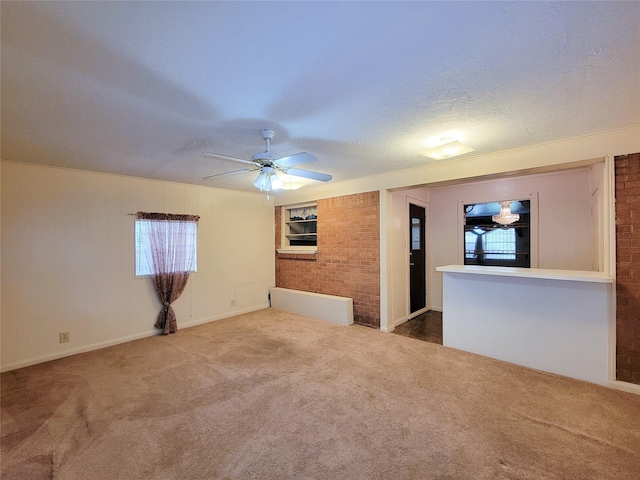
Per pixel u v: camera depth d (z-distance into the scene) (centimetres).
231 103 193
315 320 477
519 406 229
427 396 245
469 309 341
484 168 326
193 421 214
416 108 206
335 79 167
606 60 153
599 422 209
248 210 543
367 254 443
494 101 198
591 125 242
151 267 414
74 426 210
